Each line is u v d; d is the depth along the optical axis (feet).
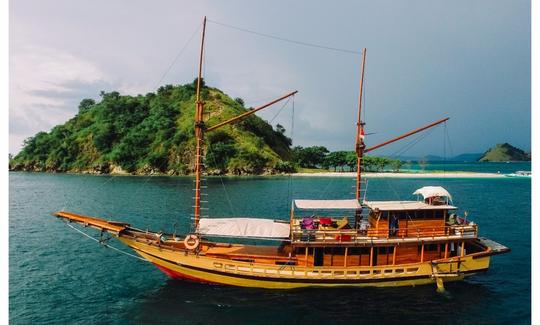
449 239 97.19
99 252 132.67
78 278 105.29
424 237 98.02
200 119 109.40
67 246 140.77
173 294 93.09
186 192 313.53
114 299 90.38
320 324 77.41
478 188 377.91
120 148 587.27
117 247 139.44
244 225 97.35
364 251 95.50
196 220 107.86
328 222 102.68
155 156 547.90
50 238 153.89
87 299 90.38
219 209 222.89
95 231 168.25
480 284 100.99
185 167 534.78
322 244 92.38
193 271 97.45
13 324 77.51
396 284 97.25
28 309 84.74
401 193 322.96
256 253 101.50
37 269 113.39
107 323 77.92
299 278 92.94
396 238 96.27
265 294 92.58
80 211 217.15
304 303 87.40
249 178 485.15
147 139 604.49
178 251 97.09
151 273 109.40
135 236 101.19
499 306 86.58
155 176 514.68
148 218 193.67
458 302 88.63
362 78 120.98
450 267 96.63
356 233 94.73
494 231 170.19
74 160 637.30
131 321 78.64
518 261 123.24
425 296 91.76
